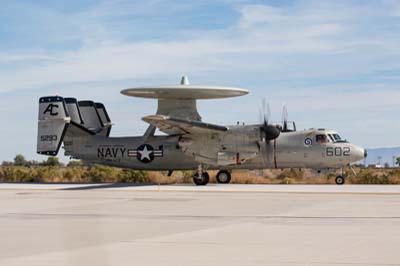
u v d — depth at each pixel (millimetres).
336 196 40500
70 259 17750
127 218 28203
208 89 53750
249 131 54844
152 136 59375
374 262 16719
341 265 16344
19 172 74625
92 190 48906
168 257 17828
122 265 16766
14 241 21312
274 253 18266
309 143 55906
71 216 29188
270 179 68000
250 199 38531
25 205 35250
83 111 62031
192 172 70125
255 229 23844
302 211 30641
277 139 56188
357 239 20953
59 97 58375
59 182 68188
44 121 58625
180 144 56156
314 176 73562
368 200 37125
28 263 17172
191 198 39750
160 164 59406
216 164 55688
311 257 17547
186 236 22062
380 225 24844
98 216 29109
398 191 44938
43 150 58375
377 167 114000
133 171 70688
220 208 32688
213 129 54031
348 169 71188
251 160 56594
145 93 55000
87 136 61281
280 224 25406
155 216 28922
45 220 27594
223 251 18734
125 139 60469
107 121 62094
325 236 21734
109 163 60938
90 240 21406
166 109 58125
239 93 55656
